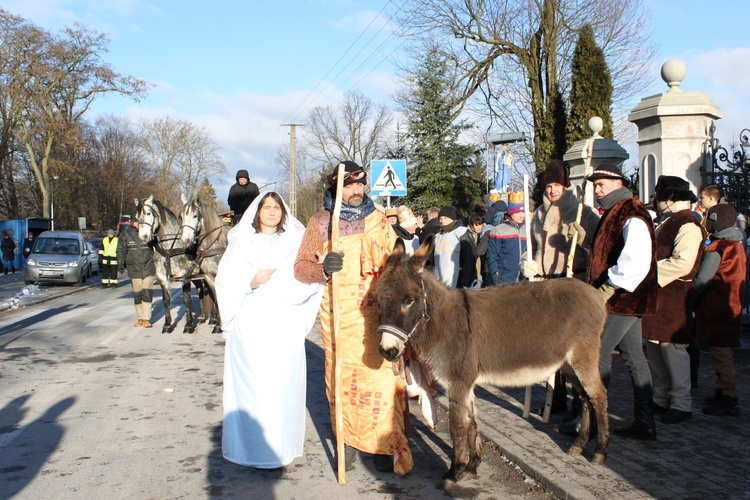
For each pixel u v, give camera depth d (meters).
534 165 23.17
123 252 12.71
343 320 4.66
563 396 5.92
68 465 4.86
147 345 10.23
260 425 4.61
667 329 5.51
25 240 28.30
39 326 12.39
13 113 36.47
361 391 4.60
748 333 9.55
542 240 5.98
